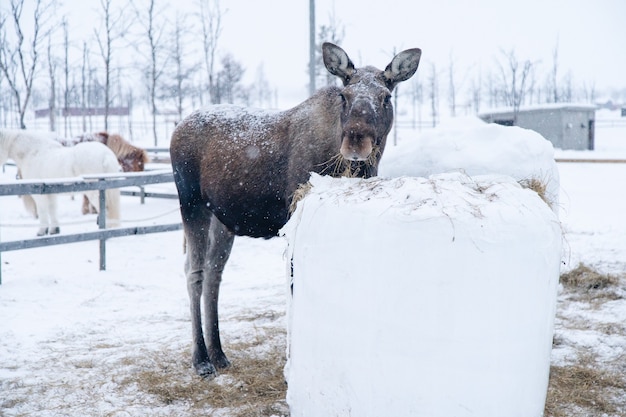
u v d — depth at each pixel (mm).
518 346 2488
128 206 13555
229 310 6027
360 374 2541
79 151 10133
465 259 2375
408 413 2475
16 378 4238
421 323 2408
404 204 2510
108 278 7371
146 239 10250
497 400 2475
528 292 2484
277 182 4152
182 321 5730
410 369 2439
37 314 5895
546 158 3619
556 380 4082
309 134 3994
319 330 2672
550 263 2576
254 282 7301
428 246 2389
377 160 3859
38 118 53312
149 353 4754
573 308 5742
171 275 7645
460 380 2422
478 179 2947
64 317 5816
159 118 53562
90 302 6363
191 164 4688
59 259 8656
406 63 3967
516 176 3512
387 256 2436
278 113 4391
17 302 6270
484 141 3648
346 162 3826
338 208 2635
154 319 5809
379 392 2508
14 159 10828
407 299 2414
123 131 40969
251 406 3750
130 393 4020
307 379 2770
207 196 4590
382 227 2463
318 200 2783
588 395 3857
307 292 2723
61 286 6934
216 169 4434
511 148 3551
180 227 8602
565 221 10055
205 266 4668
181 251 9250
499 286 2408
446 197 2533
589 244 7965
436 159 3682
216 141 4516
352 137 3502
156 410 3762
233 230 4605
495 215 2453
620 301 5875
